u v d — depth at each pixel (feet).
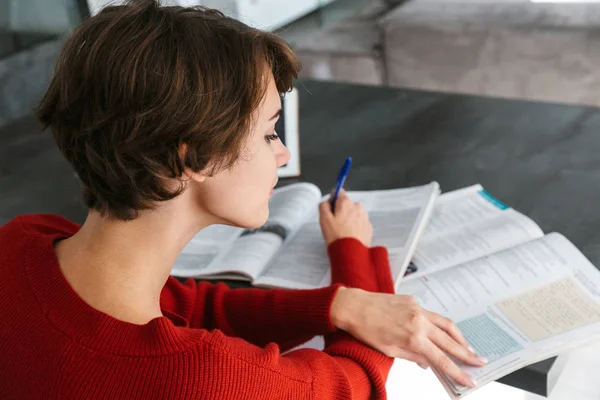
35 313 2.03
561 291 3.17
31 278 2.10
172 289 3.26
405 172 4.37
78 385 1.92
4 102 8.37
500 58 8.29
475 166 4.33
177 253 2.27
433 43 8.64
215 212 2.27
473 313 3.12
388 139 4.75
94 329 1.96
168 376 1.91
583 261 3.34
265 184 2.32
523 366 2.83
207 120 1.92
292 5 10.94
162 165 1.98
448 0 9.07
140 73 1.87
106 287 2.09
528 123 4.71
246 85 1.96
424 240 3.71
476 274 3.36
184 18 1.95
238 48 1.95
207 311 3.29
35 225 2.50
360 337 2.92
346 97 5.35
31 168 4.90
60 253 2.19
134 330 1.96
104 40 1.92
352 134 4.85
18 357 2.01
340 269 3.34
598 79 7.84
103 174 2.03
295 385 2.29
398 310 2.92
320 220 3.65
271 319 3.13
